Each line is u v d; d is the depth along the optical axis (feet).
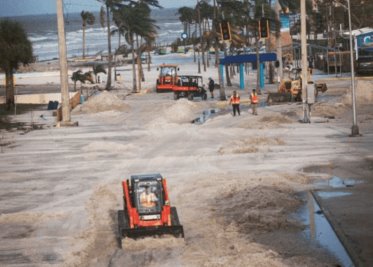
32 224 77.10
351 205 79.30
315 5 441.27
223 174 101.50
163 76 297.33
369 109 183.11
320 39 496.23
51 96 265.13
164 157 120.37
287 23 353.72
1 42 227.20
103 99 220.23
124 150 130.00
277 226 71.72
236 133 147.43
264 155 117.50
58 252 65.26
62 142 145.59
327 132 142.41
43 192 94.73
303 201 83.87
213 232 70.59
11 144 145.59
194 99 250.57
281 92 225.15
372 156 111.86
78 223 76.79
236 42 329.72
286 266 57.98
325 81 282.56
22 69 441.68
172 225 66.49
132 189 68.03
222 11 294.87
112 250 65.67
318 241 66.08
